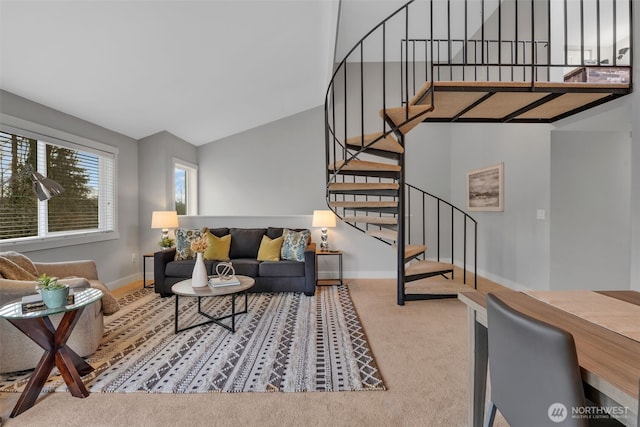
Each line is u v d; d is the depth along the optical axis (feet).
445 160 18.37
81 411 5.78
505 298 4.90
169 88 12.04
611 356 3.03
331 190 12.89
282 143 18.72
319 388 6.46
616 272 11.57
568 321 3.93
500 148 14.26
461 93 8.83
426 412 5.73
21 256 8.44
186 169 18.29
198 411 5.77
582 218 11.50
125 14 7.90
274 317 10.54
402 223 11.93
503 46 14.47
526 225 12.76
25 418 5.59
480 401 5.04
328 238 16.31
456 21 15.33
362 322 10.10
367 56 17.78
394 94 18.08
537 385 3.01
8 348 6.89
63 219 11.68
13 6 6.92
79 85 10.23
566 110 10.34
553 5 11.79
